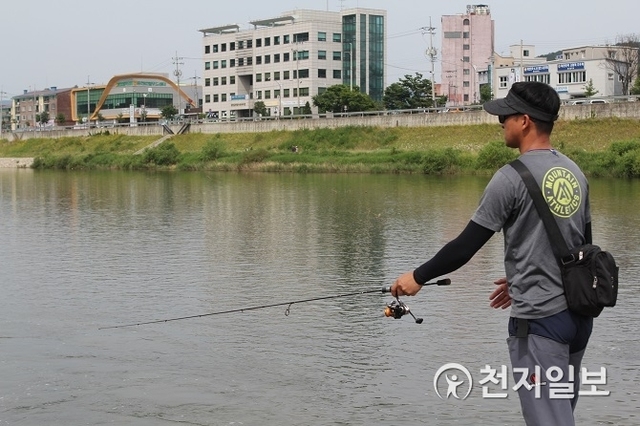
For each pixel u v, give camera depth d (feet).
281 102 346.74
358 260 64.08
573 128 189.37
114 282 55.62
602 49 315.58
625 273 56.49
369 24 350.84
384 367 35.42
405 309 19.43
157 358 37.14
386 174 185.47
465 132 209.67
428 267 16.30
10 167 266.77
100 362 36.55
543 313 15.75
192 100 449.89
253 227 86.94
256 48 359.66
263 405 30.94
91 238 79.10
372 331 41.50
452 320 43.57
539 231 15.71
